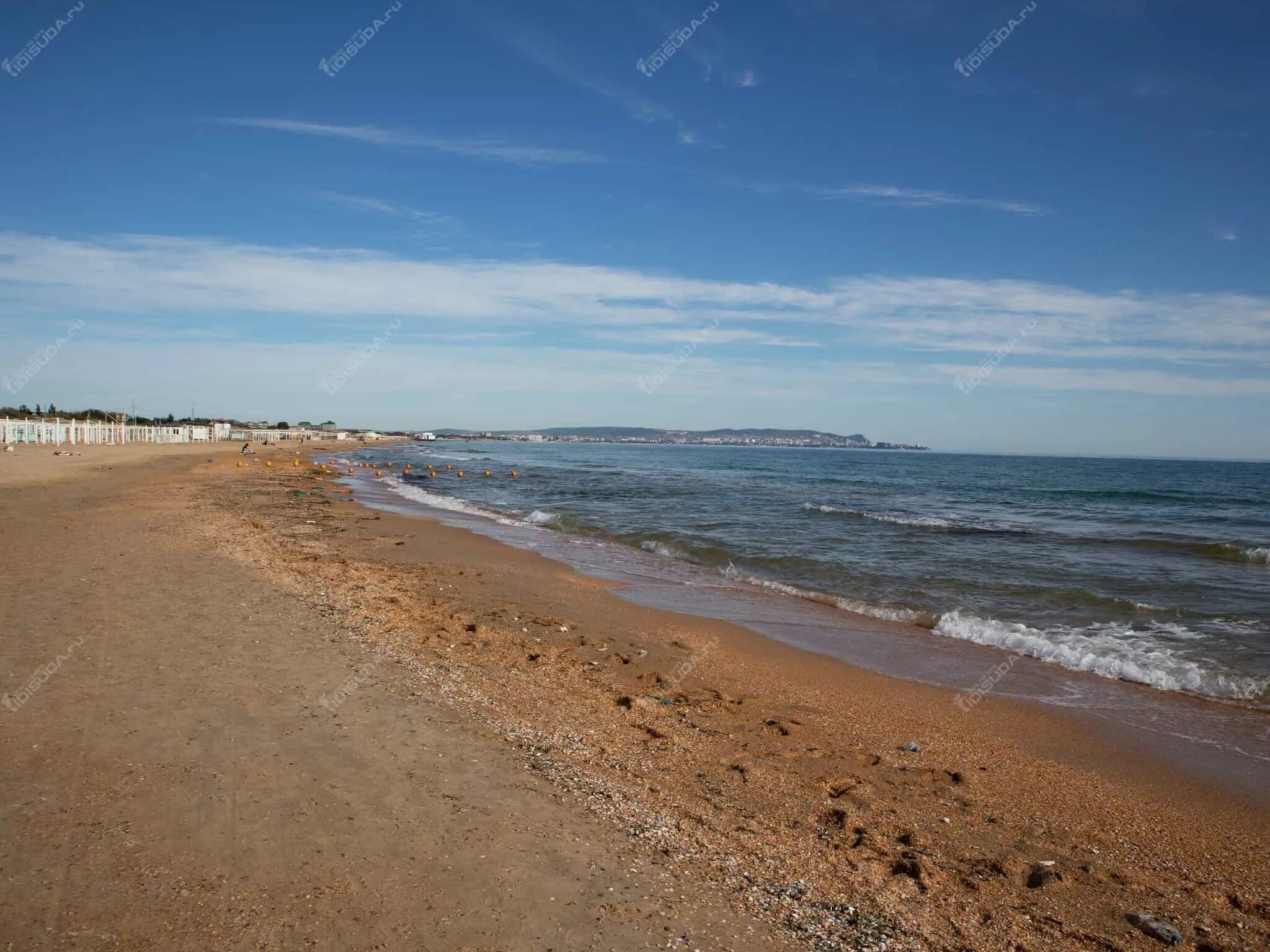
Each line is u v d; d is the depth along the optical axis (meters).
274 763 5.19
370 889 3.85
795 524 24.52
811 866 4.63
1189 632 11.59
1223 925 4.34
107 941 3.28
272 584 11.30
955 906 4.32
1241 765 6.88
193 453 62.00
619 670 8.77
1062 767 6.71
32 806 4.36
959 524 26.19
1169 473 93.12
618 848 4.57
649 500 33.38
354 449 115.25
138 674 6.70
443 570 14.38
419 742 5.85
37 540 13.59
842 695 8.48
